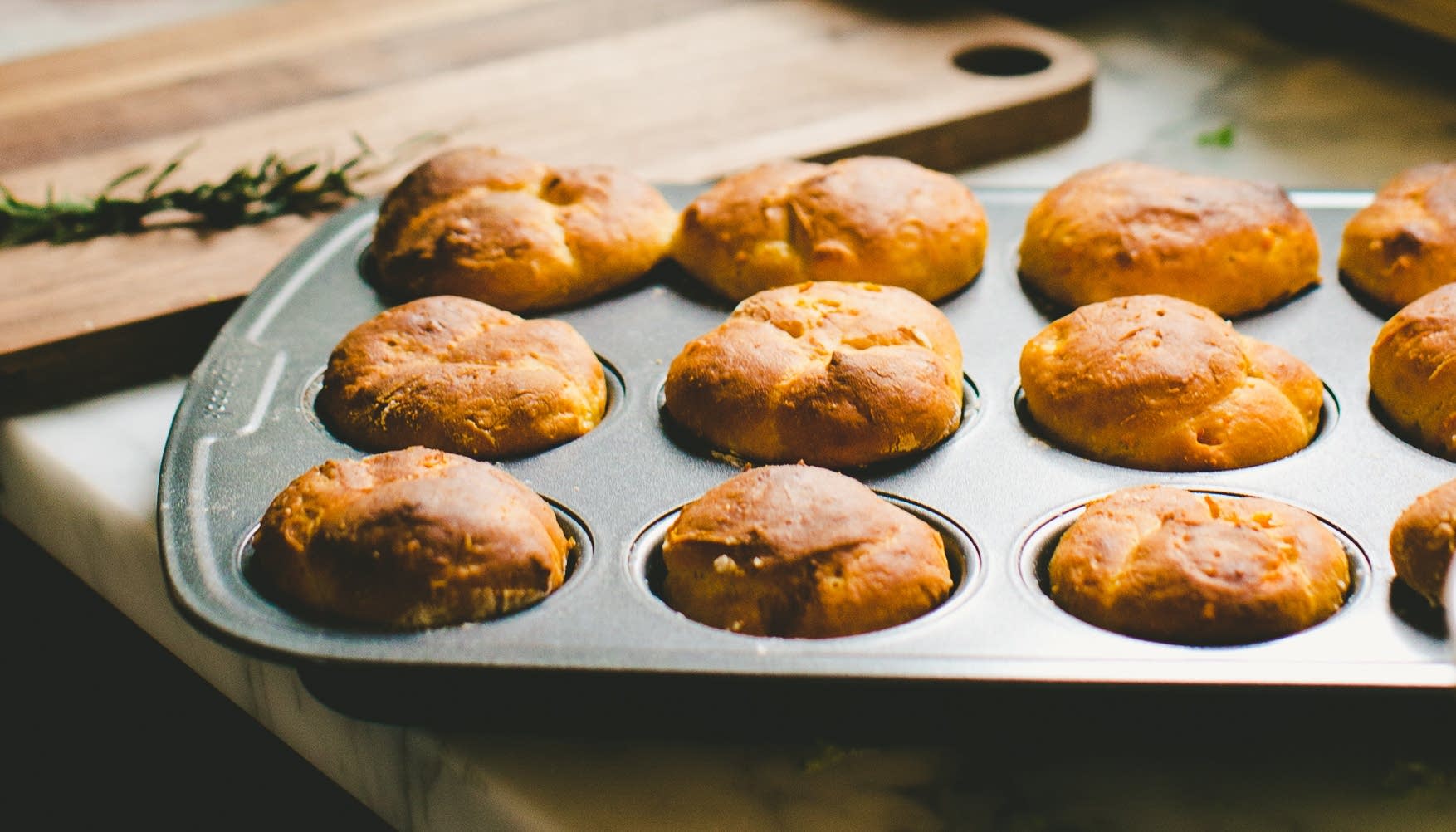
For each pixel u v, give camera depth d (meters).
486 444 0.50
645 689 0.43
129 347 0.58
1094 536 0.46
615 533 0.48
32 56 0.80
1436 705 0.42
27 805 0.60
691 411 0.51
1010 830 0.44
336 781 0.49
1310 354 0.54
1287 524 0.46
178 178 0.67
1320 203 0.60
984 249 0.58
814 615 0.45
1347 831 0.43
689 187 0.63
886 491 0.49
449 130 0.70
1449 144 0.68
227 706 0.55
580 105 0.71
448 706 0.44
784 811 0.44
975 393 0.53
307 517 0.46
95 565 0.55
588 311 0.57
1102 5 0.86
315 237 0.60
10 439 0.56
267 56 0.79
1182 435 0.49
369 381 0.51
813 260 0.56
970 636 0.44
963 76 0.71
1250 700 0.42
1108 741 0.43
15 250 0.62
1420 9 0.72
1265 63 0.77
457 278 0.56
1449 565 0.44
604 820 0.44
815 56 0.74
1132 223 0.55
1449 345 0.50
